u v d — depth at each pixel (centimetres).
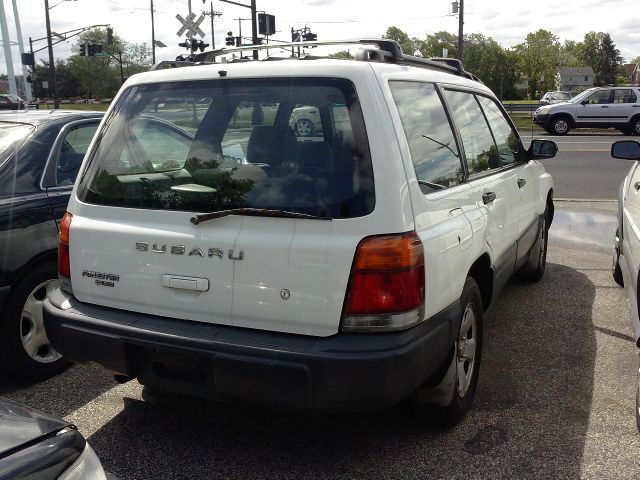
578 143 2173
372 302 278
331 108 295
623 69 13250
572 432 353
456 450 337
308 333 285
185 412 383
